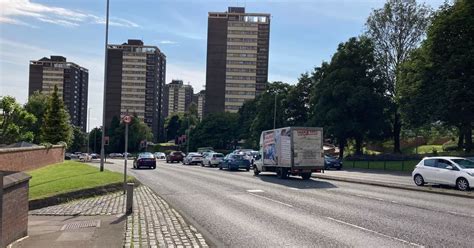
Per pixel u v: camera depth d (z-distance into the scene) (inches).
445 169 911.7
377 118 2471.7
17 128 1867.6
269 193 803.4
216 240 393.1
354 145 3233.3
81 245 361.7
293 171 1159.6
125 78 5831.7
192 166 2070.6
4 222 334.6
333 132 2486.5
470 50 1692.9
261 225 469.1
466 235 405.7
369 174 1526.8
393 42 2559.1
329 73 2600.9
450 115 1759.4
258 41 5556.1
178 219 502.3
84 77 5713.6
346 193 802.2
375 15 2591.0
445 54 1782.7
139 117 5816.9
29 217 521.7
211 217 527.2
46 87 5285.4
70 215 535.2
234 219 510.9
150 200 685.3
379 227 450.3
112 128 5093.5
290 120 3265.3
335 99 2524.6
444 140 3420.3
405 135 2888.8
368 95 2393.0
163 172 1501.0
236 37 5565.9
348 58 2551.7
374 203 651.5
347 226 457.4
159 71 6171.3
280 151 1227.2
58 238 390.0
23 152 1130.7
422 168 969.5
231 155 1706.4
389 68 2556.6
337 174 1501.0
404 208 595.5
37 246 356.5
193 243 375.9
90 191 730.2
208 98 5570.9
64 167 1325.0
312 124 2635.3
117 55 5812.0
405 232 422.0
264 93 3427.7
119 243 370.6
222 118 4448.8
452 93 1689.2
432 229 437.4
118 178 915.4
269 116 3329.2
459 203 657.6
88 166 1487.5
